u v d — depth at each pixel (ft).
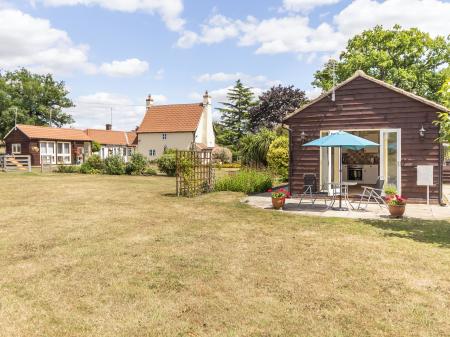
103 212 34.81
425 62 99.45
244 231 26.81
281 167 70.85
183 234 25.80
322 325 12.46
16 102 185.88
